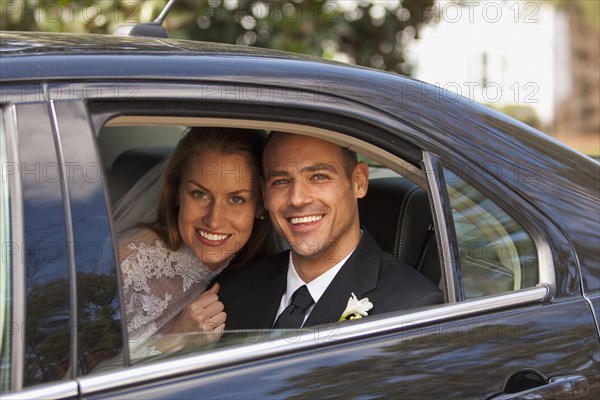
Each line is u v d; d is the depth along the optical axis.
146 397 1.68
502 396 2.00
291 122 1.99
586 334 2.15
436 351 1.98
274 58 2.06
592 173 2.43
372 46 6.71
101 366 1.68
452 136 2.19
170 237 2.73
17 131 1.66
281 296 2.57
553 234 2.22
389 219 2.79
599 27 14.05
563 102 14.41
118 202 2.82
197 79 1.88
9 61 1.72
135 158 3.26
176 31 5.98
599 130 14.64
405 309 2.13
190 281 2.74
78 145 1.70
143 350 1.82
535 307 2.14
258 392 1.77
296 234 2.42
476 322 2.06
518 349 2.06
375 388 1.87
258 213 2.72
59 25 5.68
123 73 1.81
